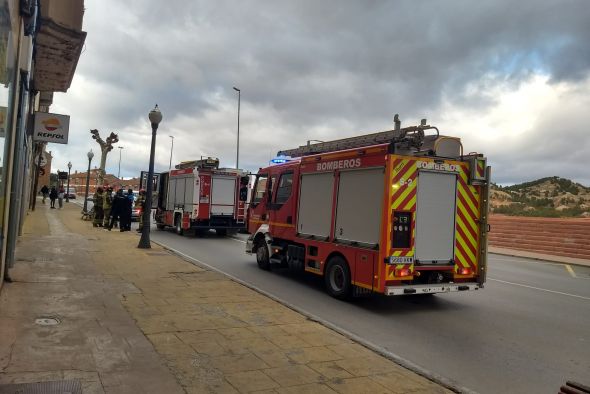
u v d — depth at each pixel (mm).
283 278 11180
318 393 4355
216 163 20688
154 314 6660
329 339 6020
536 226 23578
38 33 9617
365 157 8555
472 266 8906
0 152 5379
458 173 8734
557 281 13305
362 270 8406
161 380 4402
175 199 21844
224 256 14562
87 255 11797
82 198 76375
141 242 14195
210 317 6695
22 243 13242
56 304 6789
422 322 7750
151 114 14352
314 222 9930
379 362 5305
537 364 5867
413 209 8242
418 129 8172
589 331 7559
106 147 29828
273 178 11820
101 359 4805
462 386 5035
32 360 4625
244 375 4676
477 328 7492
